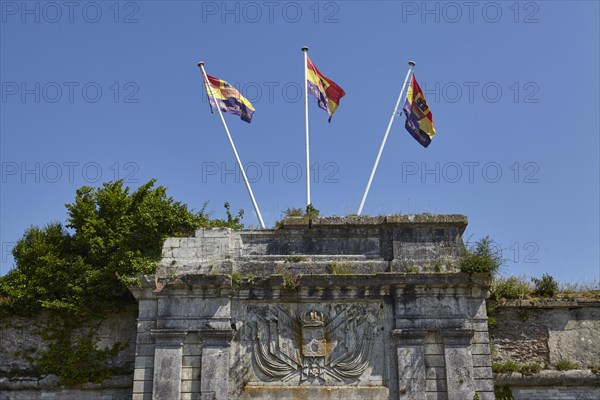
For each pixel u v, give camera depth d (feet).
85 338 79.97
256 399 67.97
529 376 78.28
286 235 74.33
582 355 80.18
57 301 79.10
